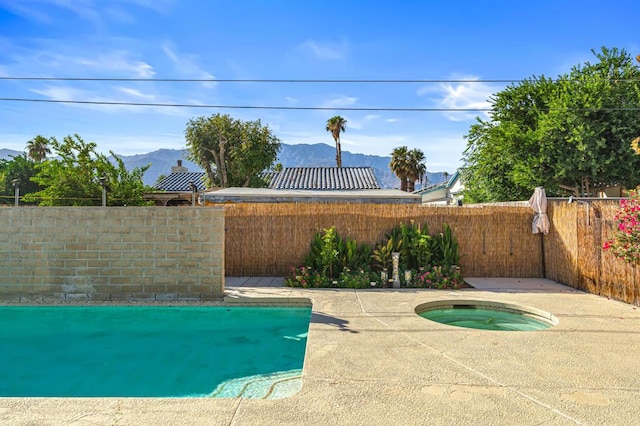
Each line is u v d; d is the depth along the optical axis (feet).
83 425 10.44
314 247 33.63
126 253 28.40
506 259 35.83
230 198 48.52
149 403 11.86
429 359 15.53
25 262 28.27
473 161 74.74
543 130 54.08
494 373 14.10
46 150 168.04
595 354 16.05
